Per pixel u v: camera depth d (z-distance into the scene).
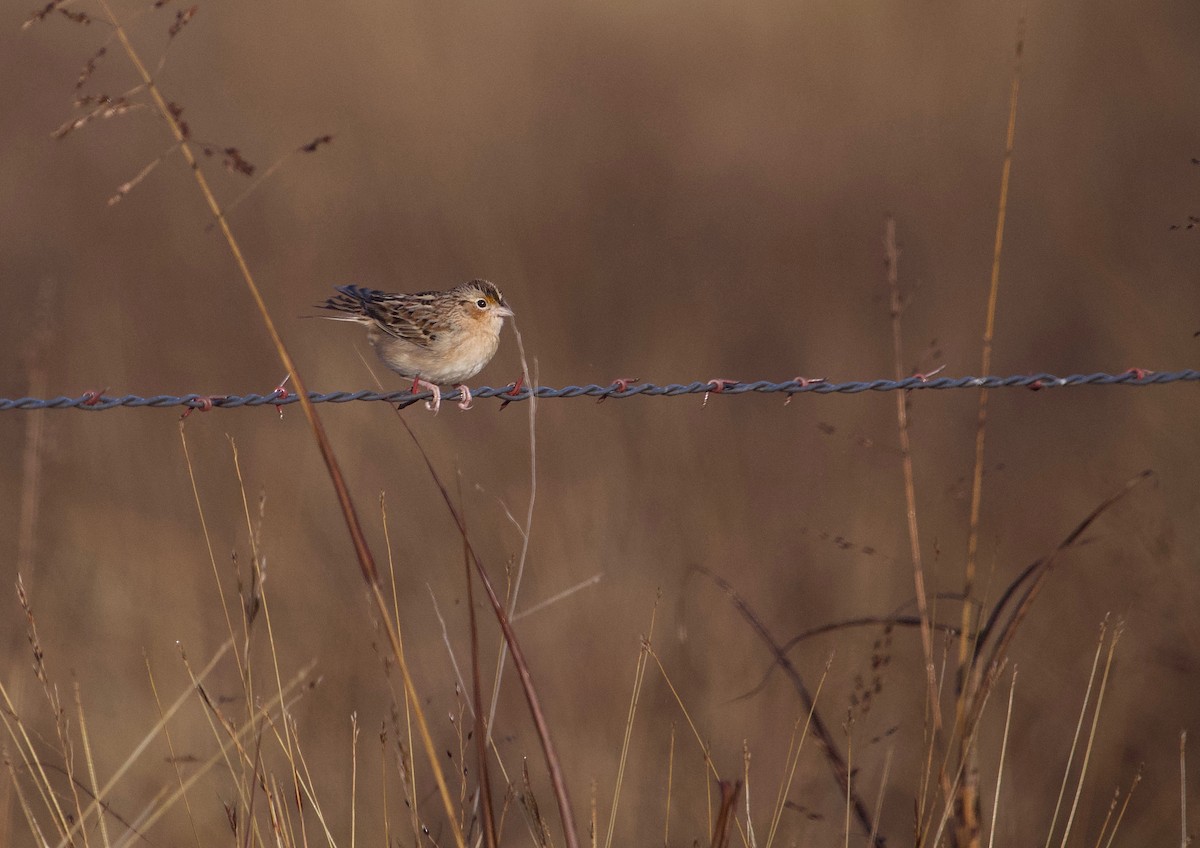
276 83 25.48
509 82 27.36
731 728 10.13
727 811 5.95
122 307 17.91
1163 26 25.53
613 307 18.38
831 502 13.05
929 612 11.17
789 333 17.97
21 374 15.63
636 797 9.47
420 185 21.58
